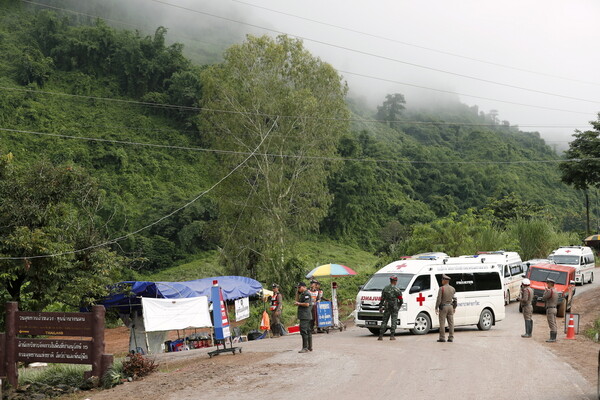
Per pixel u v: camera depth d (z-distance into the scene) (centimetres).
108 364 1380
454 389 1028
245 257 4806
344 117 5000
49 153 11775
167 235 9700
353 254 10656
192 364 1566
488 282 2167
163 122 13988
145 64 14850
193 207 9900
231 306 4038
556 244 4781
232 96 4797
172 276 8231
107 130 13138
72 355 1391
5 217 2295
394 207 13000
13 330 1423
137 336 2609
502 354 1474
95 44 15300
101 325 1388
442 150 17650
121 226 9512
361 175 11975
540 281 2812
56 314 1409
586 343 1723
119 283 2569
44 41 15812
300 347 1756
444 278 1755
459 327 2259
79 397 1238
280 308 2512
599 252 6034
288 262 4156
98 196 2625
